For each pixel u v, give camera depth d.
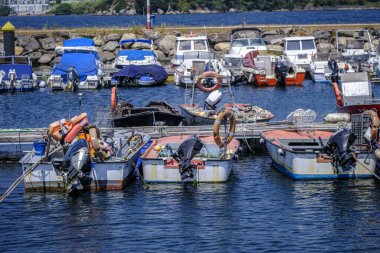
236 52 78.19
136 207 31.84
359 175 35.25
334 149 35.09
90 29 103.50
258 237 28.23
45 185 33.94
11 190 32.69
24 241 28.14
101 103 61.47
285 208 31.53
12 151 42.59
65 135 34.31
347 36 97.06
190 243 27.72
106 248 27.36
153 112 45.72
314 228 29.12
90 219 30.42
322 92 66.00
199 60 71.38
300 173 35.38
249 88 69.44
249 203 32.25
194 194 33.53
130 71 71.12
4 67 70.38
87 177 33.06
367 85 50.12
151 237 28.36
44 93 68.12
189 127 43.72
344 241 27.72
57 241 28.14
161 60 93.38
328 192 33.66
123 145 37.94
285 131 41.03
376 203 31.97
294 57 76.75
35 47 95.44
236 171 37.78
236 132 41.84
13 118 55.19
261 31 96.19
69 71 69.00
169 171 34.72
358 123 36.25
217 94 49.44
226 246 27.36
